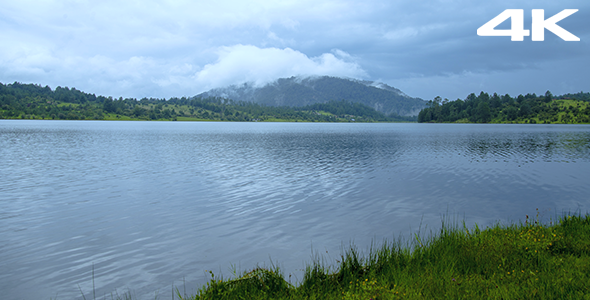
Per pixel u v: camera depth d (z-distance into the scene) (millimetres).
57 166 33531
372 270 8172
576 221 12367
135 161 37656
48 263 11422
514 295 6305
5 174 28938
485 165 35312
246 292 7133
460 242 10008
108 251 12445
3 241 13430
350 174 29297
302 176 28266
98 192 22203
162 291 9523
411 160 39625
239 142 69312
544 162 37844
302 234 14250
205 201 19875
